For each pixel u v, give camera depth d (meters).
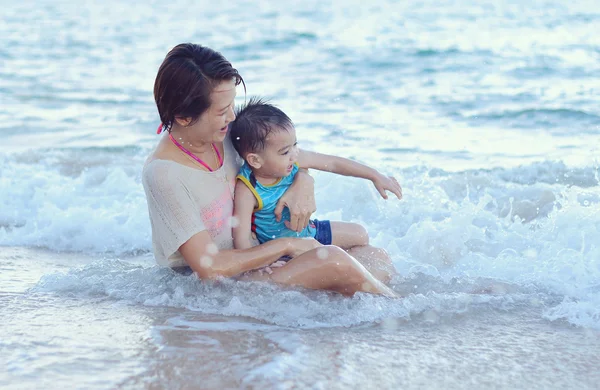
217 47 16.55
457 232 4.61
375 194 5.51
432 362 2.83
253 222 3.89
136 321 3.25
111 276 3.93
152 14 24.72
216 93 3.39
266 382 2.57
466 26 19.06
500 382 2.66
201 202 3.63
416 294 3.68
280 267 3.58
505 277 4.06
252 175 3.83
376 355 2.88
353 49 15.62
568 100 9.98
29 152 7.48
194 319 3.28
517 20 19.73
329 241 4.05
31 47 17.45
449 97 10.59
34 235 5.05
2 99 11.34
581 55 13.80
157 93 3.47
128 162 7.12
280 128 3.67
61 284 3.84
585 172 6.25
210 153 3.72
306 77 12.72
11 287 3.85
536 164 6.50
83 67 14.84
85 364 2.74
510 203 5.18
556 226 4.62
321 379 2.62
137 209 5.39
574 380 2.69
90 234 5.02
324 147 7.66
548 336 3.16
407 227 5.07
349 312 3.36
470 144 7.80
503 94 10.64
